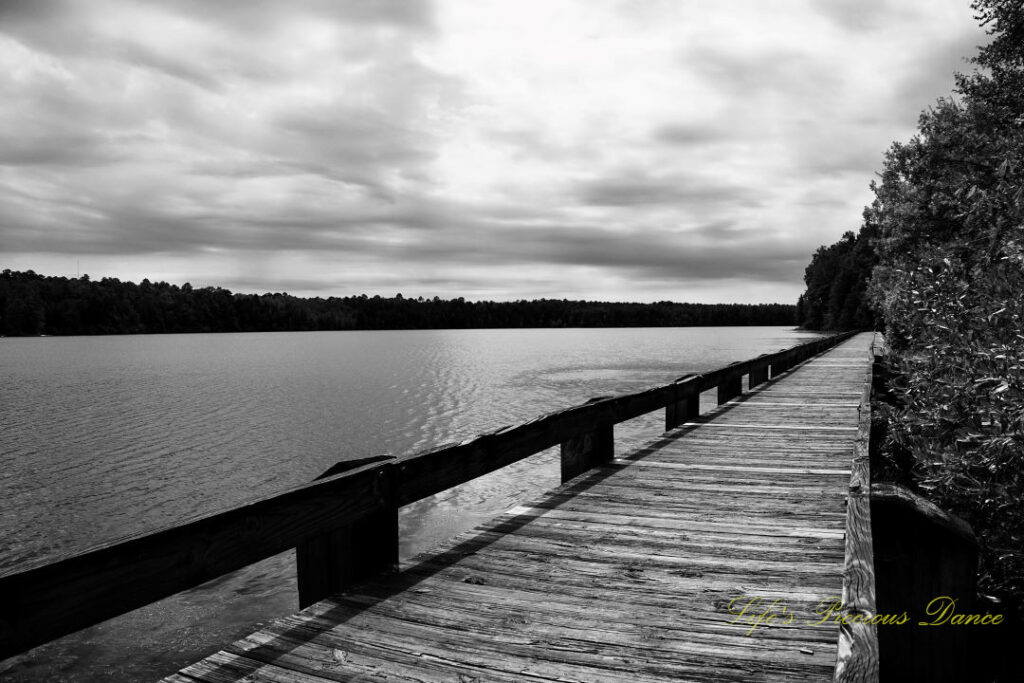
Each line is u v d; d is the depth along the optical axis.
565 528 4.94
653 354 80.25
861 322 93.38
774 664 2.84
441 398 34.31
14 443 21.84
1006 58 15.59
